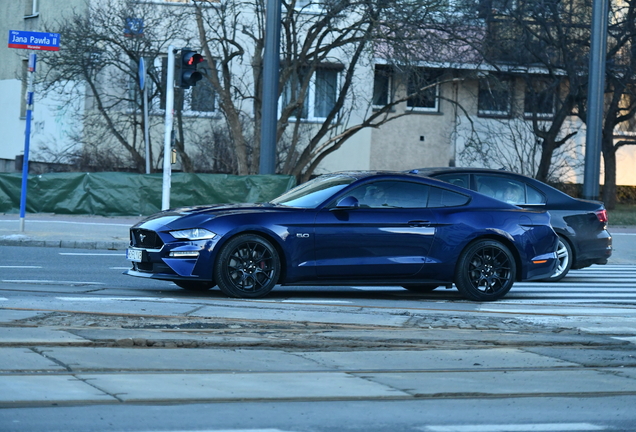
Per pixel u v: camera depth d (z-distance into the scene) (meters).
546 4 42.12
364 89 46.47
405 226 14.70
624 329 12.23
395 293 16.27
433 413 7.52
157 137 43.25
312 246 14.23
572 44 43.59
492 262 15.23
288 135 45.53
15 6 49.34
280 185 32.22
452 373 9.18
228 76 36.28
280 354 9.80
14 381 7.97
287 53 36.09
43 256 21.27
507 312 13.61
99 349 9.56
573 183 51.16
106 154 42.66
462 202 15.34
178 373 8.65
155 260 13.93
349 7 33.62
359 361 9.60
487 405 7.89
